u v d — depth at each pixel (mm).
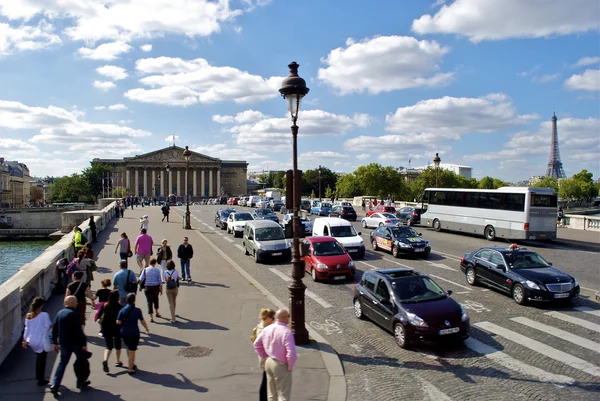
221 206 93438
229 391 8609
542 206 29641
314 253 19828
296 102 11094
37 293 14141
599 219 37188
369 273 13805
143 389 8688
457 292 16797
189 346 11055
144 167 171250
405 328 11227
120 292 12414
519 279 15133
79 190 150000
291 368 7133
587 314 14000
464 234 36375
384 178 95188
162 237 34562
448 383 9305
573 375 9609
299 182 11234
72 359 10273
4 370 9656
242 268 22297
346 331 12789
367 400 8570
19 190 162125
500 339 11875
